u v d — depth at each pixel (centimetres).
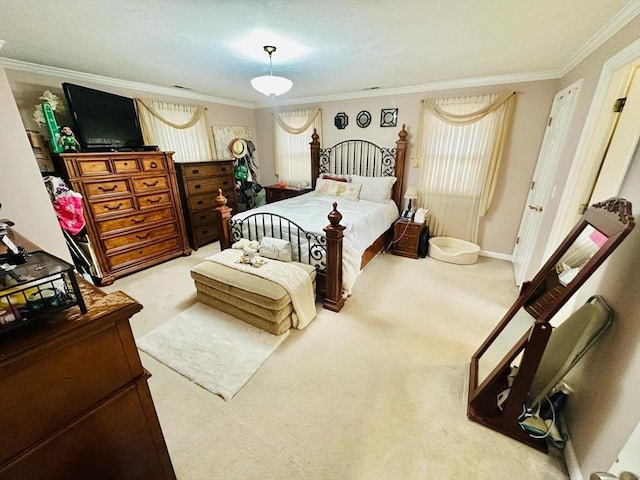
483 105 334
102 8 160
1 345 62
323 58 254
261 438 143
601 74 185
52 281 69
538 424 135
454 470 128
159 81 342
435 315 249
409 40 211
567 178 217
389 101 395
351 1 153
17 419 64
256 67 281
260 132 542
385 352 203
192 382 177
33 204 146
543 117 313
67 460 76
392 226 404
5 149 134
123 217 313
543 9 161
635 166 125
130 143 327
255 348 206
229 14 169
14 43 213
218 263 253
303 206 353
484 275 329
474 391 161
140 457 96
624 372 104
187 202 395
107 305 79
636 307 104
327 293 255
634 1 148
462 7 160
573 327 130
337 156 462
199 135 440
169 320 239
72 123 295
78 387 74
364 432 146
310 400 165
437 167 383
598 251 112
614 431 102
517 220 359
